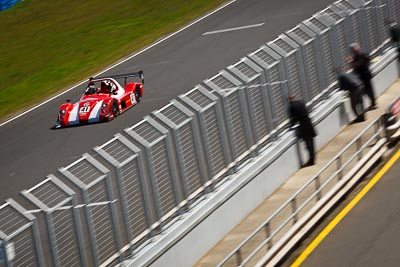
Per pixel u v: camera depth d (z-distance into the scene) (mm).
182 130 29750
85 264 24719
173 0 81312
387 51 46812
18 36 80500
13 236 22625
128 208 26688
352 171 33031
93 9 83438
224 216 30625
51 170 43438
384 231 28797
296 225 29031
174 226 28125
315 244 28781
